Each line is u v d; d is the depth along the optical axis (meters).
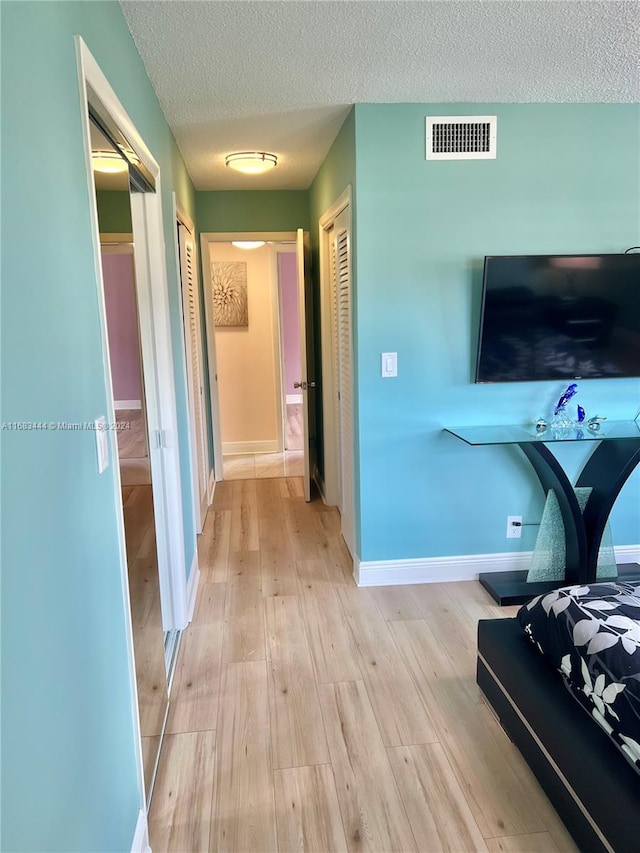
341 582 3.01
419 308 2.74
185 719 1.99
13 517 0.78
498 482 2.96
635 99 2.61
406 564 2.97
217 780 1.74
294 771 1.76
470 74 2.27
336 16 1.78
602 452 2.74
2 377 0.76
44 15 0.99
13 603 0.77
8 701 0.75
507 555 3.03
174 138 2.99
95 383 1.25
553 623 1.69
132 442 1.78
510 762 1.79
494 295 2.64
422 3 1.73
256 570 3.18
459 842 1.52
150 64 2.10
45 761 0.87
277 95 2.45
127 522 1.64
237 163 3.41
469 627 2.55
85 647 1.10
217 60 2.09
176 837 1.56
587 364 2.76
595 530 2.74
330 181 3.29
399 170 2.62
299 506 4.25
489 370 2.73
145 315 2.38
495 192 2.68
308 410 4.29
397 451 2.86
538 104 2.63
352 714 2.00
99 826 1.16
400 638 2.47
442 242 2.69
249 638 2.49
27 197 0.88
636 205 2.76
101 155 1.50
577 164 2.70
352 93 2.45
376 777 1.73
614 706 1.37
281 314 5.68
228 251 5.52
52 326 0.98
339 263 3.19
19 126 0.86
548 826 1.56
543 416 2.88
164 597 2.53
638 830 1.21
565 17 1.82
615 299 2.69
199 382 4.11
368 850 1.50
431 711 2.01
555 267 2.63
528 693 1.67
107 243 1.58
